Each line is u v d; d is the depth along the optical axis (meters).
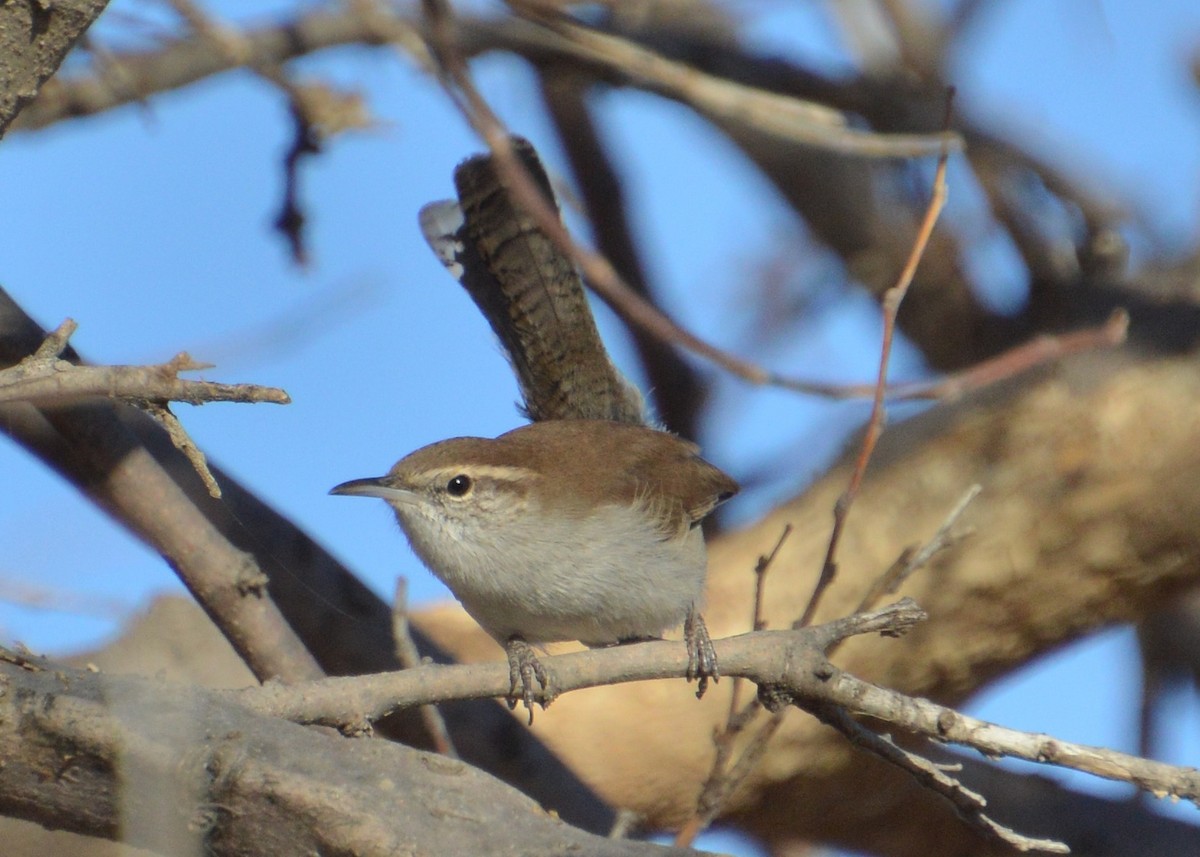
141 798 5.69
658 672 7.14
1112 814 12.19
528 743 10.19
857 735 7.05
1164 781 6.47
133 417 9.22
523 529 8.96
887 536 11.45
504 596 9.12
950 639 11.43
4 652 5.91
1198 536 10.92
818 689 6.95
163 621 11.03
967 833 12.32
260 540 9.44
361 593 9.77
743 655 7.01
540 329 10.32
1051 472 11.14
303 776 5.86
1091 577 11.19
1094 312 13.16
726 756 8.53
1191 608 13.81
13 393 5.81
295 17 12.27
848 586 11.48
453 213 10.52
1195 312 11.88
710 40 14.15
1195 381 11.05
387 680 6.62
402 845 5.79
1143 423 11.04
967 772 12.21
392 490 9.28
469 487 9.08
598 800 10.34
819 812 12.18
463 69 8.03
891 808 12.18
